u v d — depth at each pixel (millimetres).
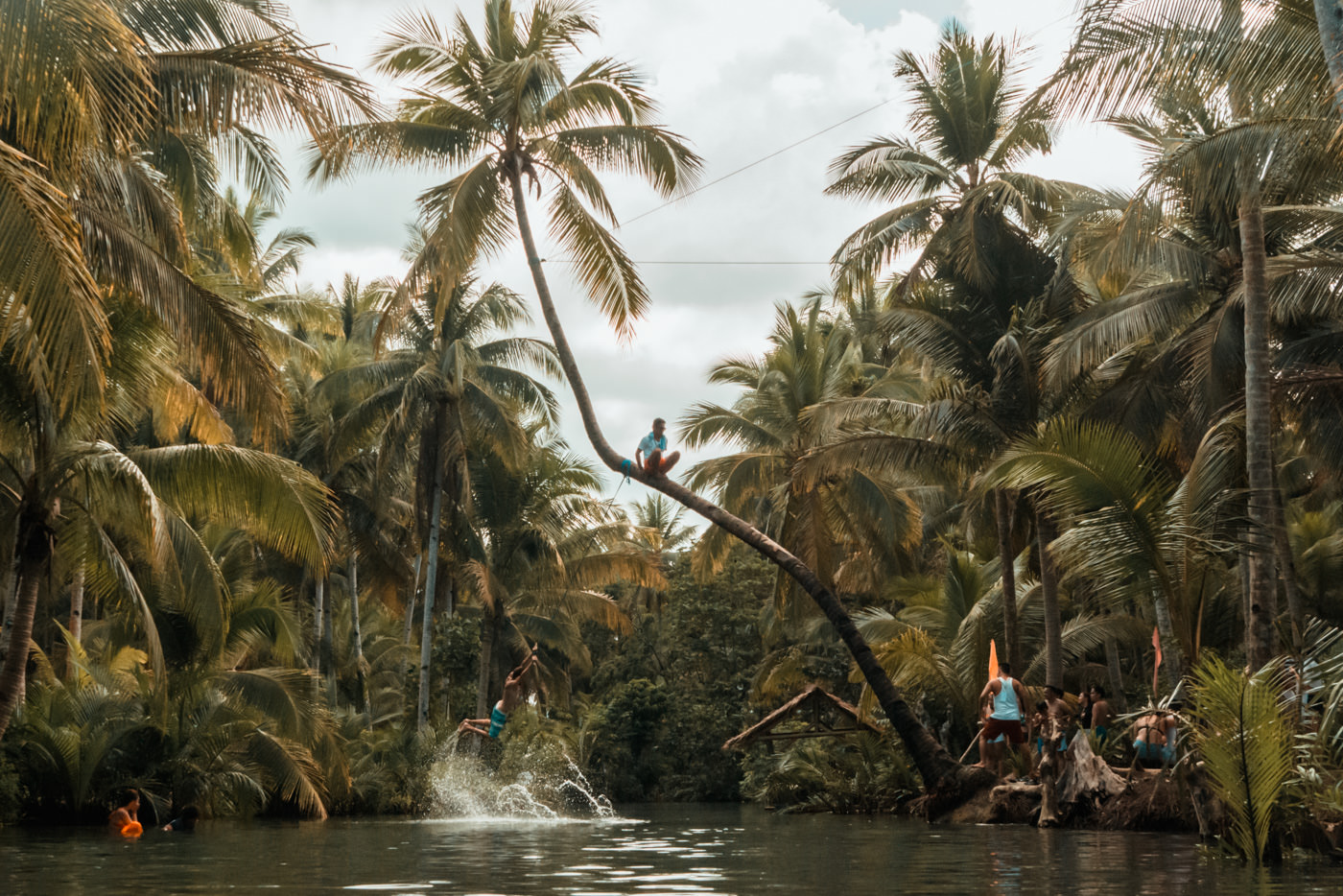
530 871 8672
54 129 9219
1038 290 21828
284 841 13312
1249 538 13367
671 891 7043
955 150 22875
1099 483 12328
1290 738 8852
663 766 44125
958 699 22922
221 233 19156
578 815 25031
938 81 22750
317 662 35125
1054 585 21344
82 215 13812
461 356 31500
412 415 32531
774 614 39438
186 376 25797
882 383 30750
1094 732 17766
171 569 17391
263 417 15539
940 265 22609
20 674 15555
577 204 19062
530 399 33656
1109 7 9875
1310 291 16719
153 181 15852
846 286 23453
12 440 16453
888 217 22906
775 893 6871
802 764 27406
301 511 17828
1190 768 11633
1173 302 18984
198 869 9039
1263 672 9555
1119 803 14719
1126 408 20031
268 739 23812
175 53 12320
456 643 36938
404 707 36812
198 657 22328
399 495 39031
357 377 32719
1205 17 9906
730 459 31141
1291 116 11203
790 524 25906
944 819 17062
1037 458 12625
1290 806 9469
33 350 10094
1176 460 20594
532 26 19422
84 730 20109
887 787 23781
